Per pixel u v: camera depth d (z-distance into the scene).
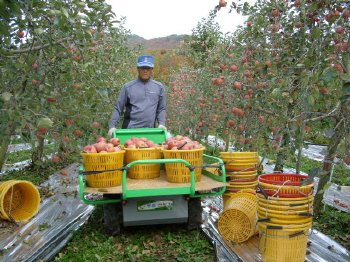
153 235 3.56
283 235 2.71
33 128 2.60
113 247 3.23
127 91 4.44
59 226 3.84
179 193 3.20
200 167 3.35
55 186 5.77
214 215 4.09
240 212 3.23
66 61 2.98
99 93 3.10
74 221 3.94
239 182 3.79
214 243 3.18
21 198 4.31
